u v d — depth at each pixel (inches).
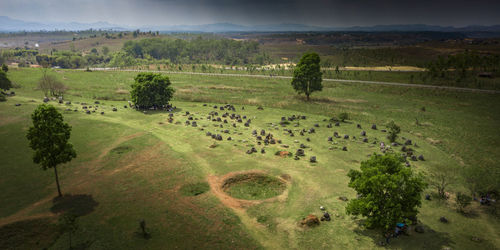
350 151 2231.8
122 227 1280.8
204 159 2025.1
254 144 2345.0
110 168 1882.4
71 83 5280.5
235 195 1615.4
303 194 1577.3
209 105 3927.2
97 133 2529.5
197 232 1259.2
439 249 1134.4
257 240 1215.6
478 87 5152.6
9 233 1223.5
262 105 3973.9
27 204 1453.0
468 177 1704.0
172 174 1798.7
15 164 1889.8
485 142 2532.0
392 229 1235.2
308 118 3294.8
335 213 1396.4
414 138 2618.1
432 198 1536.7
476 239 1191.6
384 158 1253.7
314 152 2196.1
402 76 6668.3
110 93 4569.4
